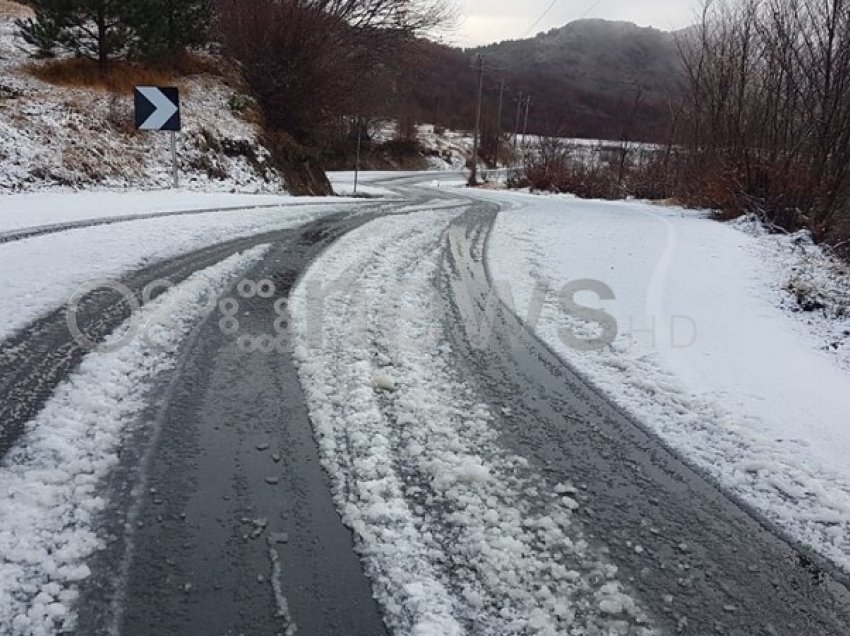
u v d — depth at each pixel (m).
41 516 2.24
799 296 6.40
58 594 1.92
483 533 2.42
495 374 4.02
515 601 2.09
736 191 12.08
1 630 1.77
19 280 4.55
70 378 3.24
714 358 4.66
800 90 11.38
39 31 13.05
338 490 2.59
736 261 7.79
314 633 1.88
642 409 3.75
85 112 12.41
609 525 2.59
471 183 37.44
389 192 23.77
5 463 2.51
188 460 2.70
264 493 2.53
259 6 16.84
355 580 2.11
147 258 5.64
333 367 3.77
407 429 3.14
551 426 3.41
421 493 2.63
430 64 26.42
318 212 9.66
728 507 2.83
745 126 12.95
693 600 2.21
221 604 1.96
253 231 7.46
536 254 7.80
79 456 2.62
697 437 3.46
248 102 16.95
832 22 10.53
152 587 2.00
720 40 16.08
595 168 28.22
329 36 17.97
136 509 2.35
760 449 3.36
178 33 15.95
